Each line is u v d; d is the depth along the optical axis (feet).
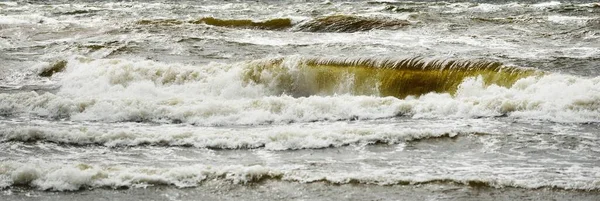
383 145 59.82
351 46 119.34
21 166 52.21
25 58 112.47
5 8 185.78
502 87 80.94
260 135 61.82
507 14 169.89
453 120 69.10
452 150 58.44
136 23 147.43
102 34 135.85
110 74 93.15
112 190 48.83
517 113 70.28
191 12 180.14
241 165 53.47
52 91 90.48
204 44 121.60
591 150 58.03
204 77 91.61
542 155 56.80
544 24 145.89
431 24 145.69
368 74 88.84
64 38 133.90
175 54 113.39
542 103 71.46
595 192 47.34
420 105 73.00
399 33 135.44
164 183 50.01
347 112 72.33
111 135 62.28
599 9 175.22
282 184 49.85
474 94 81.71
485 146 59.47
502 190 47.98
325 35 135.85
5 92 89.81
